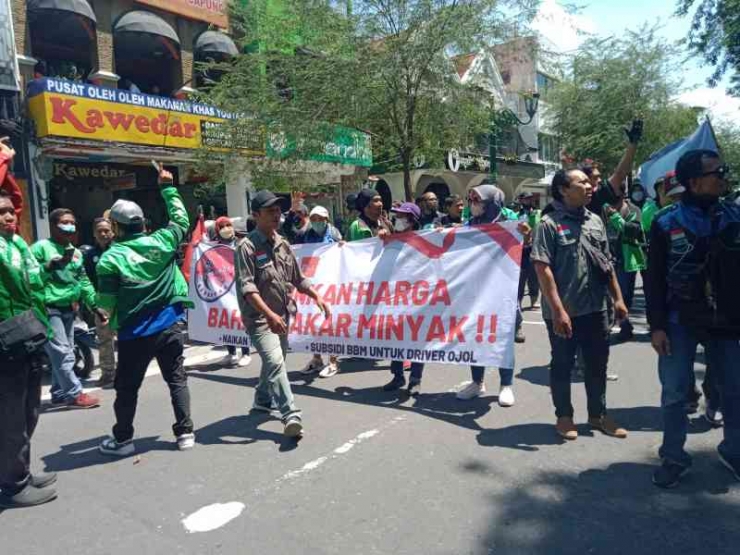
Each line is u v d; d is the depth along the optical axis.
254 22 11.04
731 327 3.18
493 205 5.20
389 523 3.09
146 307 4.16
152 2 13.24
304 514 3.23
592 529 2.94
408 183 10.48
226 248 7.03
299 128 9.84
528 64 10.79
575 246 3.96
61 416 5.55
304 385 5.93
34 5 11.11
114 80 12.70
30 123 10.48
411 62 9.34
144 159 12.19
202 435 4.64
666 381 3.38
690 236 3.22
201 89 13.52
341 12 9.97
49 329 3.83
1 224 3.52
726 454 3.42
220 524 3.17
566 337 3.91
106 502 3.53
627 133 4.41
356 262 5.69
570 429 4.12
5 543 3.11
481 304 4.90
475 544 2.85
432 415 4.78
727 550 2.71
